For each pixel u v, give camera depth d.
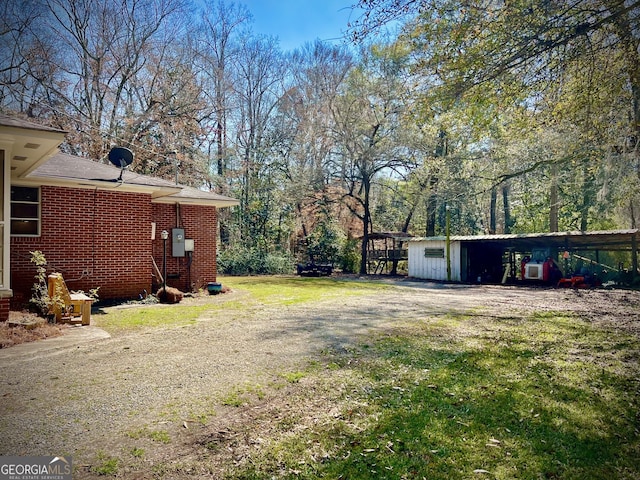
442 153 20.16
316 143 23.16
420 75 6.00
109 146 20.33
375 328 6.63
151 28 21.47
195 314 8.05
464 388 3.84
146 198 10.23
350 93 20.50
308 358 4.84
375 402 3.51
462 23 5.02
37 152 7.02
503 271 19.38
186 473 2.42
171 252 12.12
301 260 24.45
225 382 3.99
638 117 6.33
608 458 2.64
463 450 2.72
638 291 12.23
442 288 14.22
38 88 19.45
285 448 2.73
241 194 25.17
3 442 2.74
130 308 8.75
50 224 8.86
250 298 10.91
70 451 2.64
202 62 24.22
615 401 3.53
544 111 6.24
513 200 27.30
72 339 5.75
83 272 9.25
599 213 17.03
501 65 5.20
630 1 4.41
